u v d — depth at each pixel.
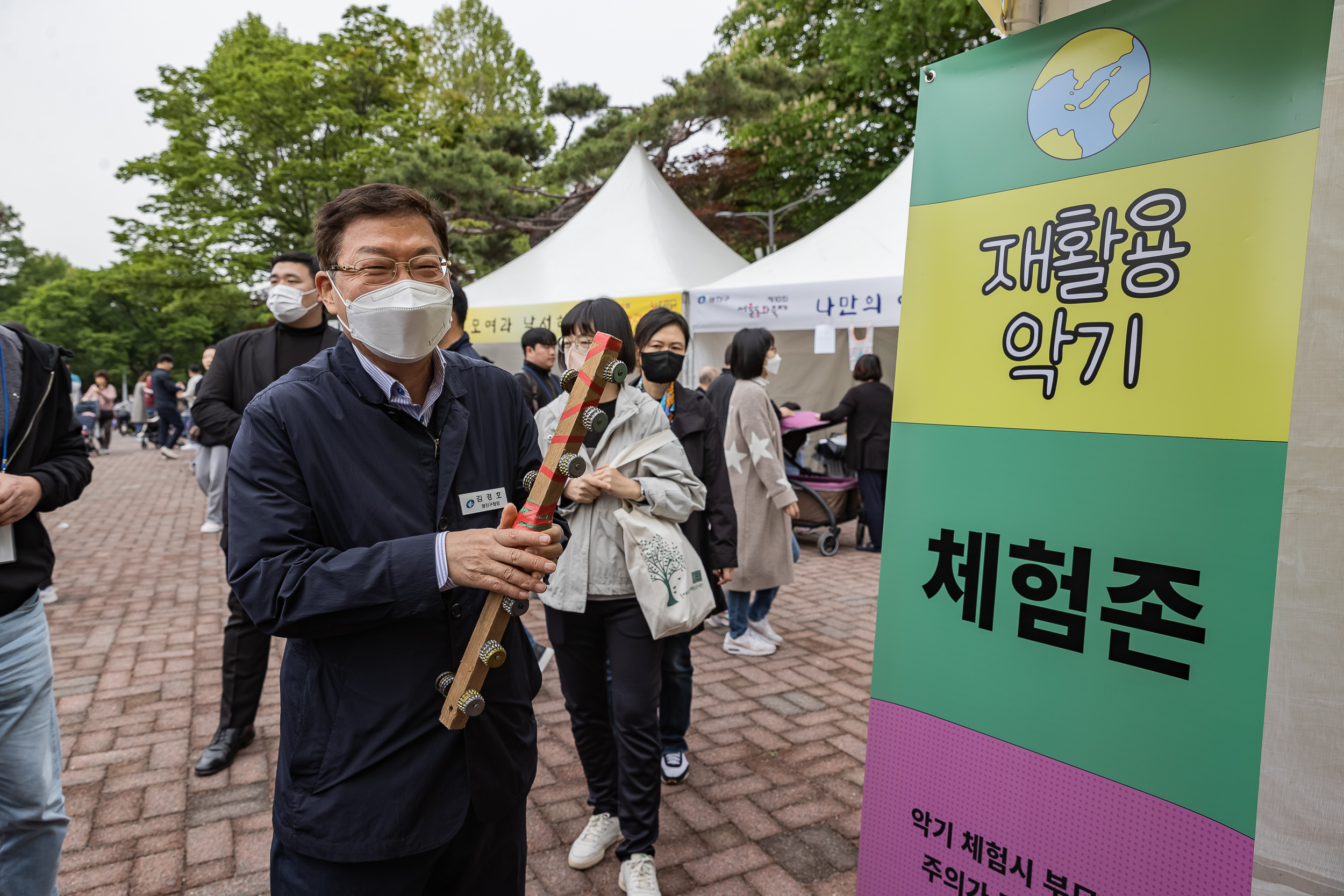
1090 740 1.49
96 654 4.46
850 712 3.65
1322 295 1.16
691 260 10.03
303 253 3.09
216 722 3.56
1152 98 1.41
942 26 13.05
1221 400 1.33
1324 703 1.17
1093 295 1.48
